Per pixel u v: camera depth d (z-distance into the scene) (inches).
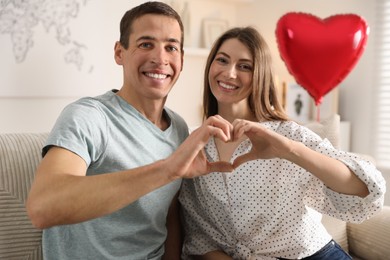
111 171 48.0
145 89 51.5
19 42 83.1
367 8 117.4
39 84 86.7
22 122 86.4
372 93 118.0
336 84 101.0
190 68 121.9
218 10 130.9
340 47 96.9
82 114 45.4
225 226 58.2
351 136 122.6
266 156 45.6
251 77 59.1
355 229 72.7
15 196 52.6
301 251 55.9
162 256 60.3
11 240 52.0
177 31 53.3
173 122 56.4
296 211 55.0
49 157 39.9
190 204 59.9
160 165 37.2
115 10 97.7
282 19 100.6
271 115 59.6
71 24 90.3
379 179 48.3
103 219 48.6
